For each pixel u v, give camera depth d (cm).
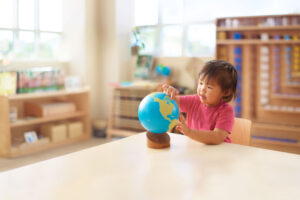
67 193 77
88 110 388
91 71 414
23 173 90
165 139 117
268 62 334
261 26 324
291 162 102
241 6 353
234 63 342
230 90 132
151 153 111
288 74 330
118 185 82
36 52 380
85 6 396
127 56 429
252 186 83
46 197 75
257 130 319
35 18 376
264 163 101
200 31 382
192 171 94
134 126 390
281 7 334
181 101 151
